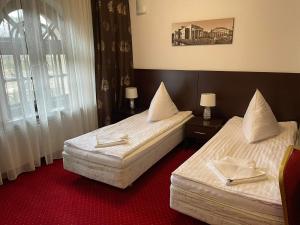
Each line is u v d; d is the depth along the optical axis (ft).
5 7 8.29
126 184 7.63
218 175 6.07
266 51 10.23
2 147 8.68
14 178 9.00
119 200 7.68
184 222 6.64
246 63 10.77
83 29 11.29
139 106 13.96
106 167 7.71
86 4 11.32
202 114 12.13
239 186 5.63
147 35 12.96
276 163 6.70
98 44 11.98
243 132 9.09
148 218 6.83
